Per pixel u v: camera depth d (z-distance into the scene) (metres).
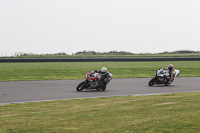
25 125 9.63
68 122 10.02
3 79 29.17
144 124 9.47
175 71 24.42
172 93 18.66
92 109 12.59
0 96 17.56
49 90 20.61
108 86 23.27
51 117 10.91
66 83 25.50
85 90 20.75
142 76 33.53
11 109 12.88
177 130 8.65
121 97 16.78
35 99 16.33
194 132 8.42
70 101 15.28
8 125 9.66
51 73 36.22
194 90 20.81
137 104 13.87
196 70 42.34
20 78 30.33
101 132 8.59
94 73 20.25
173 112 11.52
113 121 10.05
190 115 10.77
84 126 9.39
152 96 17.12
